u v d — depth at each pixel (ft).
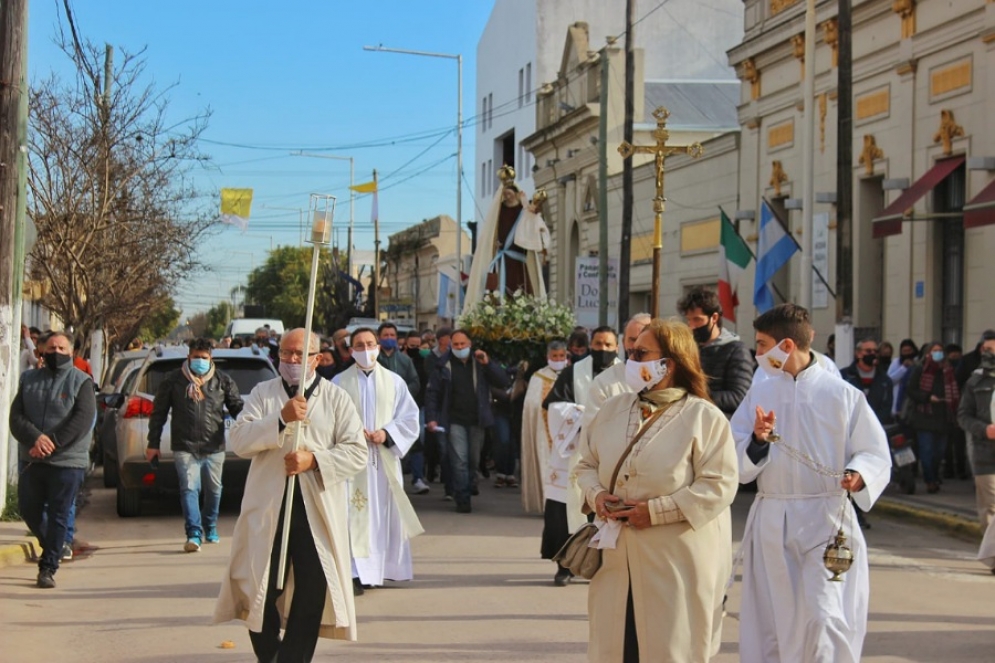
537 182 148.97
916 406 49.85
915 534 41.91
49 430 30.68
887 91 71.05
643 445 17.21
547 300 58.39
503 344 56.34
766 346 19.58
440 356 48.80
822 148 78.74
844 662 18.42
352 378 31.14
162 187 80.28
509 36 188.34
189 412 37.88
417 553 36.58
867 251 74.43
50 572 31.09
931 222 66.90
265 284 311.27
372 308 196.34
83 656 24.00
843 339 54.54
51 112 71.15
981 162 60.23
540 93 148.77
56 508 30.96
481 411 46.83
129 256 77.61
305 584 20.90
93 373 82.17
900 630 26.43
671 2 157.69
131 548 37.83
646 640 16.96
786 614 19.06
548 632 26.00
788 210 85.30
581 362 32.50
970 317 62.64
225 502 49.47
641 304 117.19
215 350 47.88
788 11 82.58
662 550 17.02
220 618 20.80
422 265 230.89
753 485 50.80
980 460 36.73
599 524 17.52
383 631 26.13
